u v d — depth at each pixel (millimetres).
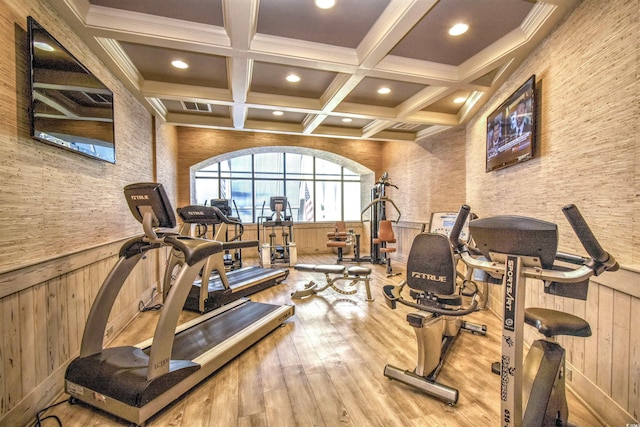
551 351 1619
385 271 6180
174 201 6195
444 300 2354
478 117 4340
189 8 2326
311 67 3061
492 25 2572
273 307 3346
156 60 3213
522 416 1483
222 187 8336
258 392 2057
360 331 3090
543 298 2479
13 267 1630
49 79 1919
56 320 2025
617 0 1754
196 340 2488
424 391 1999
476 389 2098
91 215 2564
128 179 3471
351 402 1952
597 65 1922
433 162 5980
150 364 1788
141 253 2277
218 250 2221
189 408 1891
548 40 2490
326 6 2324
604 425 1757
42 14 1961
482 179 4141
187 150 6660
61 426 1734
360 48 2906
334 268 4258
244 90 3729
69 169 2232
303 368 2367
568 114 2230
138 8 2314
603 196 1871
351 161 8133
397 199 7500
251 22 2381
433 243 2023
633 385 1585
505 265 1430
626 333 1637
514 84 3164
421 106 4309
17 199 1700
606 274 1766
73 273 2240
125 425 1740
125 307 3217
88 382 1832
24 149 1759
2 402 1562
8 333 1606
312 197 9164
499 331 3125
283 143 7340
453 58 3143
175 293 1931
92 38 2441
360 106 4668
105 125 2693
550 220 2467
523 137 2822
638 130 1612
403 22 2312
